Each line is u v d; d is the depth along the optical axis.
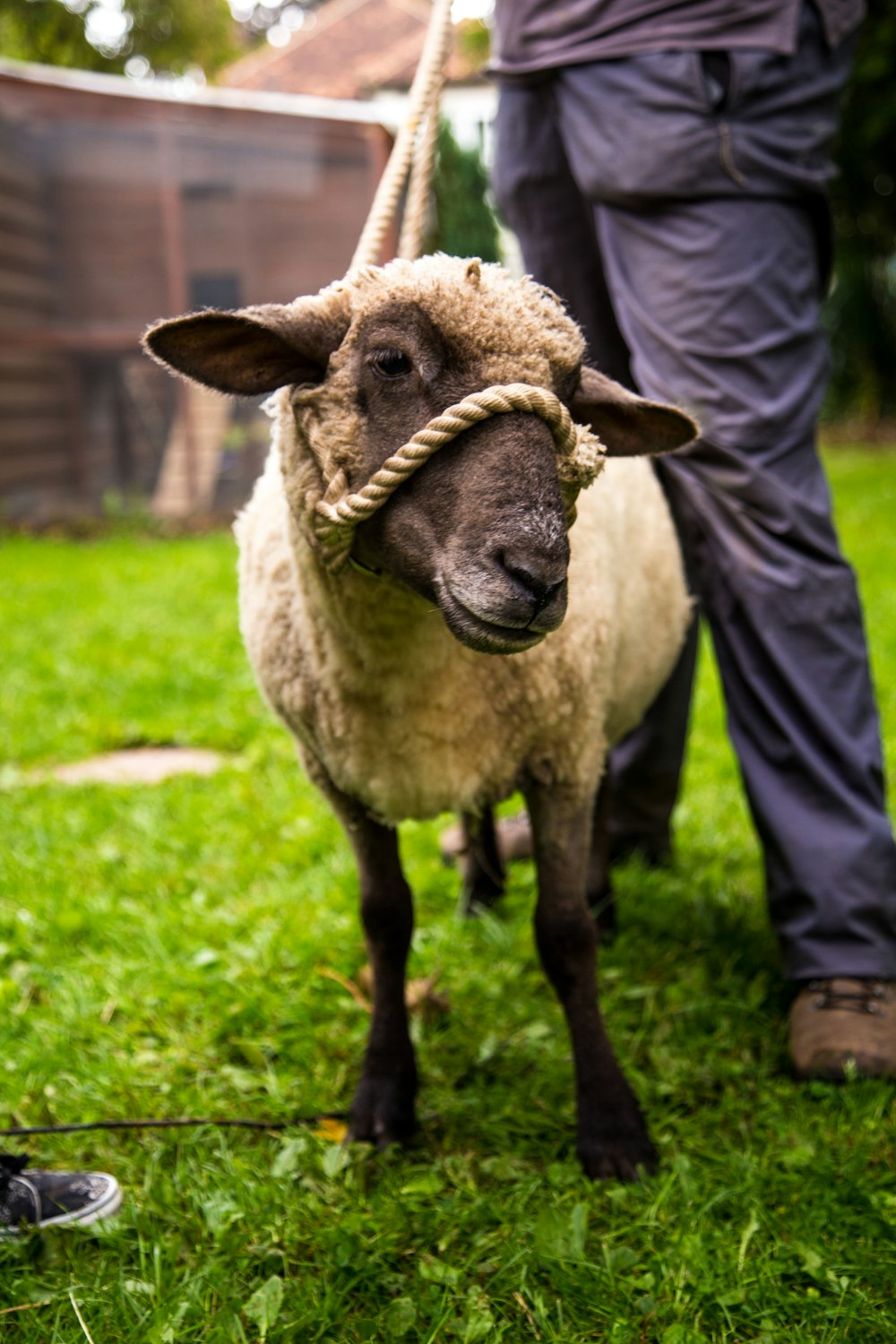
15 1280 2.10
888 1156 2.43
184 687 5.93
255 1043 2.85
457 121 19.53
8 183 12.18
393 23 23.06
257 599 2.61
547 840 2.58
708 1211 2.27
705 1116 2.59
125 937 3.43
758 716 2.95
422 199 2.76
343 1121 2.62
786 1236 2.20
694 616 3.48
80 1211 2.27
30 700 5.80
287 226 12.80
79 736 5.35
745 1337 1.99
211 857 3.96
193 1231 2.26
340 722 2.46
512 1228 2.23
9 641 6.89
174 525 12.27
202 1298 2.06
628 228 2.96
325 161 12.64
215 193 12.69
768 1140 2.50
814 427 2.96
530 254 3.39
